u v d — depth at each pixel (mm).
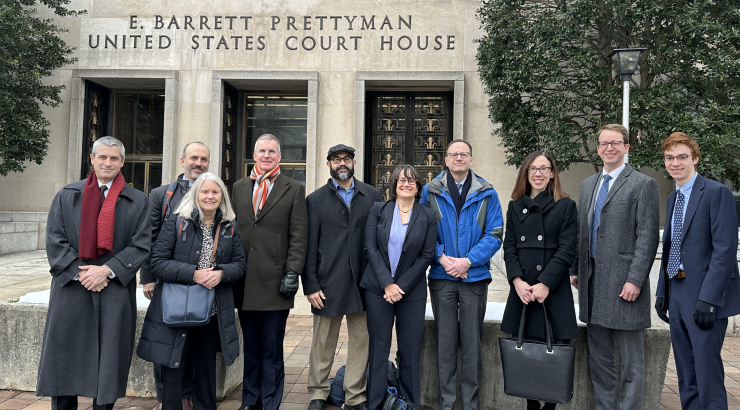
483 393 3791
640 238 3197
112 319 3039
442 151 12953
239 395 3982
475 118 12164
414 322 3385
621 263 3250
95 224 3021
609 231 3299
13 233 11750
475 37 12188
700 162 7973
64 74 12594
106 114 13469
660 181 11328
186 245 3129
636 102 8219
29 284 7973
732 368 4820
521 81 9102
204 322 3043
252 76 12281
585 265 3426
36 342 3969
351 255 3596
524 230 3406
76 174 12484
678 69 7965
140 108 13547
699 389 3049
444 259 3430
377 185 12977
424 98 13078
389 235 3436
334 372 4477
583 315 3424
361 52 12367
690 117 8062
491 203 3537
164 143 12266
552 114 8859
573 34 8438
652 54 8484
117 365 3047
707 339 3025
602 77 8742
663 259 3348
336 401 3803
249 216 3539
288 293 3430
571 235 3299
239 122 13367
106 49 12555
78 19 12609
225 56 12484
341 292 3564
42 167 12742
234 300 3594
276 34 12469
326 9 12453
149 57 12531
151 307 3141
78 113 12461
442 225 3529
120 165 3191
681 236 3186
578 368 3709
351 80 12359
